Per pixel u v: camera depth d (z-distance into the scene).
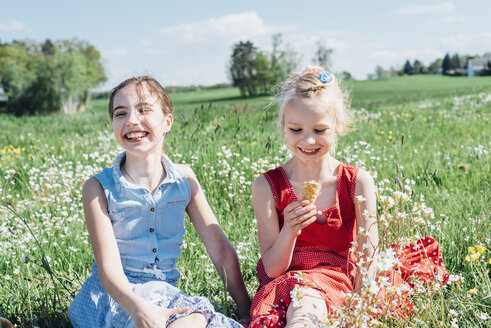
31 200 4.59
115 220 2.28
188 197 2.45
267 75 82.25
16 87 74.06
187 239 3.33
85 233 3.48
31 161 5.84
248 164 5.05
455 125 9.04
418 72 143.62
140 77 2.33
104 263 2.14
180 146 5.82
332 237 2.39
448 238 3.05
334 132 2.40
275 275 2.34
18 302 2.49
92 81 95.81
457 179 4.70
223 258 2.55
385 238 2.30
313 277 2.19
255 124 8.30
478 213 3.51
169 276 2.38
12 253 3.22
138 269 2.29
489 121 9.30
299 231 2.24
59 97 74.81
